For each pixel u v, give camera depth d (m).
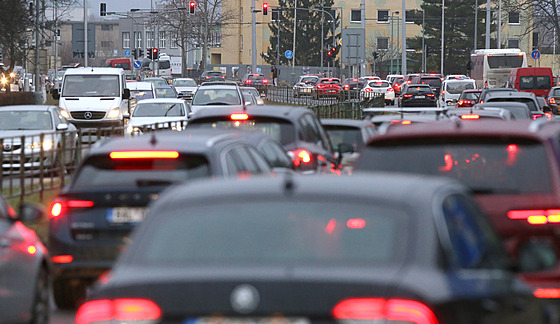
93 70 106.19
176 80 194.62
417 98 178.88
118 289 12.94
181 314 12.66
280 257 13.32
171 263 13.48
